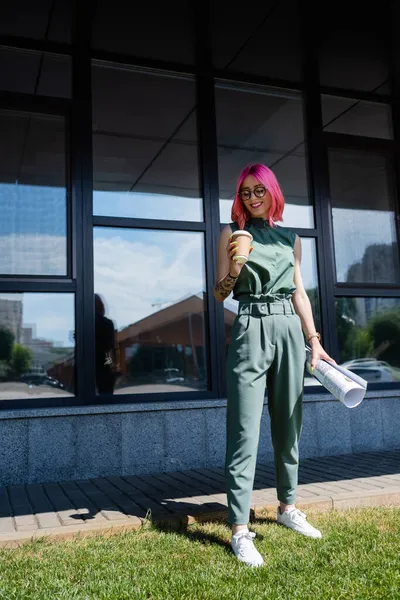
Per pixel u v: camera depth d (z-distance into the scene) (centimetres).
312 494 302
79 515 274
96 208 425
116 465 387
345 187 510
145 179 444
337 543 225
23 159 416
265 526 255
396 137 534
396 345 499
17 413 368
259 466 400
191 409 409
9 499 317
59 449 376
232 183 472
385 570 192
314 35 433
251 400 234
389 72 496
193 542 234
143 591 179
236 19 406
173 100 468
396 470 371
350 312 489
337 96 521
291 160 496
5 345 389
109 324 415
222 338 441
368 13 405
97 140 437
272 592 176
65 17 396
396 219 523
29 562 210
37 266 405
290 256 248
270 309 241
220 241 253
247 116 489
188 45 443
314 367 243
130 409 391
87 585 184
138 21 405
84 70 433
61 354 399
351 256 500
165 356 426
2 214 404
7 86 418
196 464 406
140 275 429
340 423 450
